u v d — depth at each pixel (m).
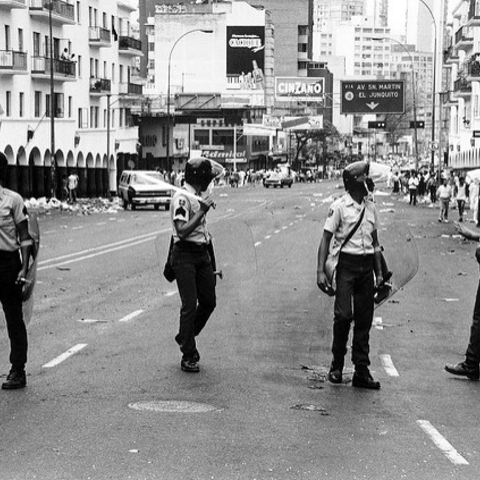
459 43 111.94
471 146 101.88
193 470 10.29
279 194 112.69
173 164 150.12
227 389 14.58
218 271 16.89
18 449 10.99
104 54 112.25
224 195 110.00
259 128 162.88
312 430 12.18
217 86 173.25
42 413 12.78
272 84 185.88
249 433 11.93
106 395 13.95
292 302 24.84
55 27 94.56
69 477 9.95
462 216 68.44
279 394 14.30
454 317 23.08
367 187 15.11
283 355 17.62
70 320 21.39
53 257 36.97
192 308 15.90
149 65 193.12
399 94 112.44
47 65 88.69
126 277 30.11
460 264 36.50
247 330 20.34
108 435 11.66
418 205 92.25
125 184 80.44
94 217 68.44
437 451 11.37
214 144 174.88
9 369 15.82
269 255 38.72
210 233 17.41
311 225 58.28
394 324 21.86
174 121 134.75
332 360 16.27
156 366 16.31
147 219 65.38
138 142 129.00
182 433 11.83
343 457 10.96
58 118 92.88
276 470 10.38
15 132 82.06
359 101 112.88
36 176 88.62
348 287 15.05
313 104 178.38
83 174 101.50
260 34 172.62
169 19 173.38
